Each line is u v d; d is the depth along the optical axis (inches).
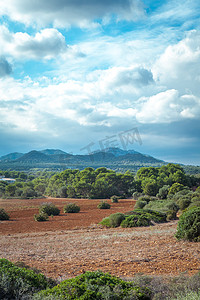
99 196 2652.6
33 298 170.4
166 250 401.4
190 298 170.6
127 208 1636.3
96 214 1336.1
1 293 179.5
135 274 263.1
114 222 865.5
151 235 582.2
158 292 193.5
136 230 720.3
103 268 310.0
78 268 315.6
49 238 659.4
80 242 556.1
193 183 3041.3
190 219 475.8
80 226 917.2
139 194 2498.8
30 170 5231.3
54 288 183.3
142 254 382.0
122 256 378.6
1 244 573.6
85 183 2679.6
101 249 457.1
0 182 3358.8
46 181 3385.8
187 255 354.3
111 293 174.1
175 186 2174.0
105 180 2822.3
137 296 181.2
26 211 1545.3
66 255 419.5
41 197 2728.8
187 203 1127.6
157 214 931.3
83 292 175.8
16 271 200.8
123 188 2886.3
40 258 402.3
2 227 927.7
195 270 279.9
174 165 3196.4
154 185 2544.3
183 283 203.9
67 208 1466.5
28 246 537.3
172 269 290.0
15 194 2829.7
